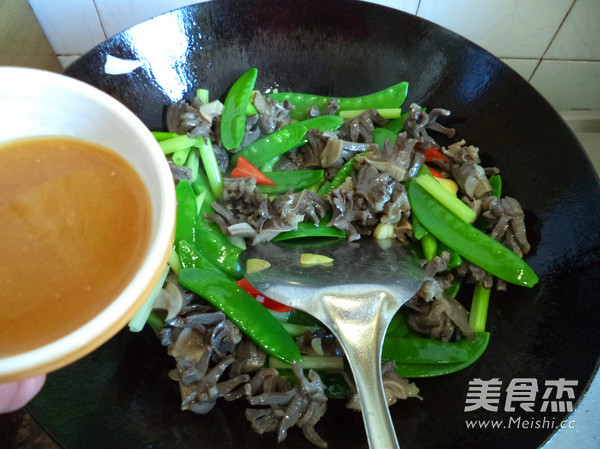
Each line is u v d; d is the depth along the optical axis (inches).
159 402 8.5
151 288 4.3
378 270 9.2
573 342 8.3
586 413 9.9
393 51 12.2
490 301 10.2
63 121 5.2
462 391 8.8
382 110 12.5
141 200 5.0
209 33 11.5
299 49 12.4
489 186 10.9
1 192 5.0
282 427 8.2
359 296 8.5
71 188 5.0
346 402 9.1
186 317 8.9
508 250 9.9
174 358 9.1
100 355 8.5
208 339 9.0
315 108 12.5
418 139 11.7
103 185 5.1
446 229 10.3
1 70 4.7
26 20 11.9
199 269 9.3
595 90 16.2
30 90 4.9
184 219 10.0
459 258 10.0
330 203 10.4
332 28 11.9
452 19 13.9
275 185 11.3
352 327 8.1
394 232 10.5
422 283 9.2
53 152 5.3
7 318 4.3
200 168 11.9
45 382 7.6
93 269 4.6
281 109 12.4
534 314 9.3
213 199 11.6
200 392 8.4
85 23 13.0
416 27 11.6
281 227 9.9
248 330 8.9
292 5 11.5
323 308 8.4
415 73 12.4
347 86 13.1
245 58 12.3
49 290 4.5
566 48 14.7
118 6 12.7
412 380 9.3
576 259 9.1
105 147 5.3
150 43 10.9
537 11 13.6
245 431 8.4
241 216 10.5
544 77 15.8
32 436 9.6
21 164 5.2
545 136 10.5
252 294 9.7
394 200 10.3
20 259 4.6
